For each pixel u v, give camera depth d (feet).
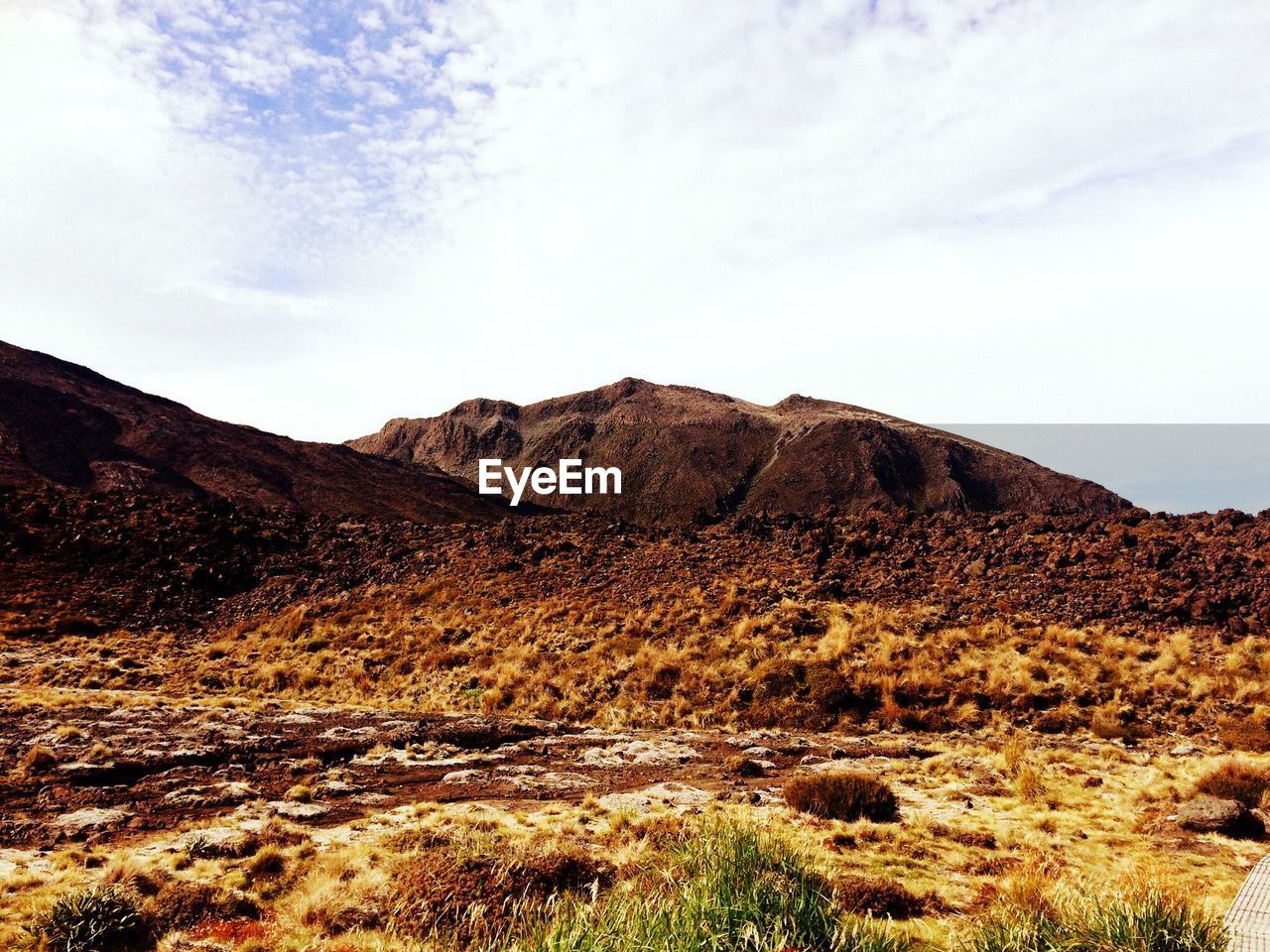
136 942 22.65
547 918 19.01
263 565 136.77
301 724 60.80
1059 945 18.29
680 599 95.91
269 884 27.17
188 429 487.20
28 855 29.99
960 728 62.90
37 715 58.85
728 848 21.20
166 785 42.14
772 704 68.80
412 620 102.42
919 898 24.80
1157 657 70.59
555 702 73.87
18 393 408.05
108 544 135.64
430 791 44.16
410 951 20.02
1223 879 26.94
